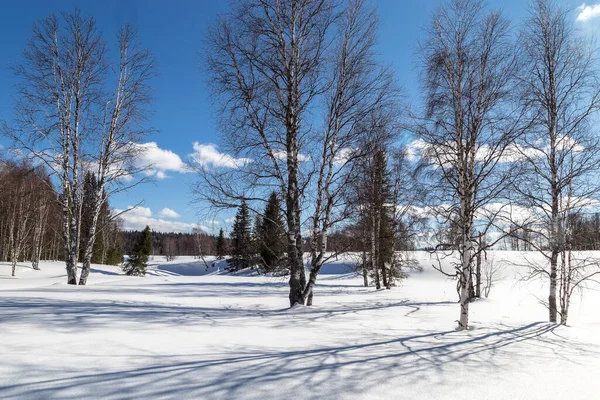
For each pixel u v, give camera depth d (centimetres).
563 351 614
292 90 1049
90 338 521
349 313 976
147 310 852
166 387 362
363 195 1142
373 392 382
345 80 1066
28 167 1758
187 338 568
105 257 5788
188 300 1311
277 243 1272
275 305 1220
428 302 1417
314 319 836
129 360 436
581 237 1024
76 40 1631
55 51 1609
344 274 3772
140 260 4350
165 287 2105
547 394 405
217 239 4169
